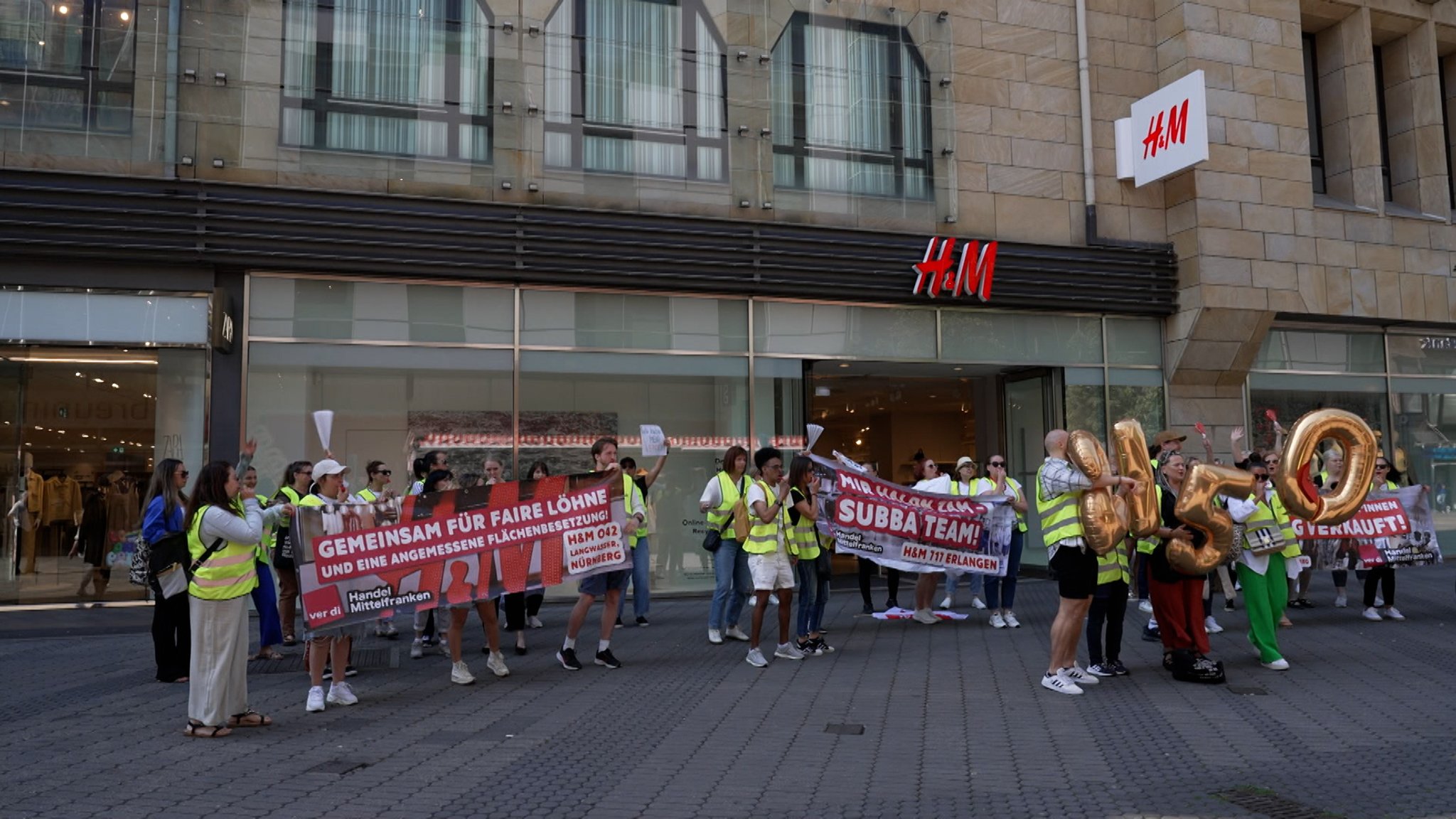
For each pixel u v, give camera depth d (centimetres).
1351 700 742
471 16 1383
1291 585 1366
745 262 1448
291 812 493
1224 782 543
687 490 1443
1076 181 1658
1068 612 775
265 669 899
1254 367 1784
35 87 1214
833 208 1521
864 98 1557
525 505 848
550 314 1392
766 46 1514
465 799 514
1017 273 1592
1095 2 1700
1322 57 1912
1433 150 1881
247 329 1268
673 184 1446
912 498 1079
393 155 1330
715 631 1024
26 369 1233
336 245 1279
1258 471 918
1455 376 1920
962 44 1614
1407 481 1848
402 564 789
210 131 1262
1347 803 505
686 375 1451
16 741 638
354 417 1302
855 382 1794
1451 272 1839
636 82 1445
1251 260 1683
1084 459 750
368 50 1337
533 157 1381
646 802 510
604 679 838
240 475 789
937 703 737
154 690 805
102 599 1239
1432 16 1905
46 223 1175
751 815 491
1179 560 795
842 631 1105
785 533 922
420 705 743
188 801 509
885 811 496
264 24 1298
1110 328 1684
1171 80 1697
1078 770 567
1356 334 1858
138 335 1227
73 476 1239
